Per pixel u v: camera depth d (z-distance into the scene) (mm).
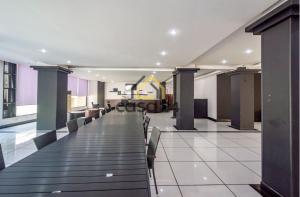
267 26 2504
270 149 2512
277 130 2385
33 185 1190
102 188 1153
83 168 1476
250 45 4801
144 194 1085
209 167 3451
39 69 6930
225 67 7727
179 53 5254
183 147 4766
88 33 3701
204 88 11969
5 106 7574
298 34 2172
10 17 2984
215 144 5086
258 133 6672
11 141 5242
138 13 2818
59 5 2596
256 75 9953
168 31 3545
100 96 16453
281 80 2320
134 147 2090
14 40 4176
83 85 14664
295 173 2154
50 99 6895
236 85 7668
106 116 5121
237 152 4367
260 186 2703
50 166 1519
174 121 9703
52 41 4234
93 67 7820
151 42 4242
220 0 2426
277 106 2389
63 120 7457
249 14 2809
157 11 2748
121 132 2961
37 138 2184
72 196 1060
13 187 1164
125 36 3857
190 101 7266
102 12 2797
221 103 10000
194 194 2510
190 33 3641
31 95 9023
